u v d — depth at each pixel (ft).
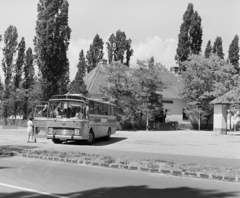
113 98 139.85
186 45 198.18
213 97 163.12
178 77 195.42
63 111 69.72
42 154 47.85
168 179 33.19
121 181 31.35
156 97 148.46
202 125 183.21
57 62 134.82
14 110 183.83
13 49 179.83
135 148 63.00
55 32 133.39
